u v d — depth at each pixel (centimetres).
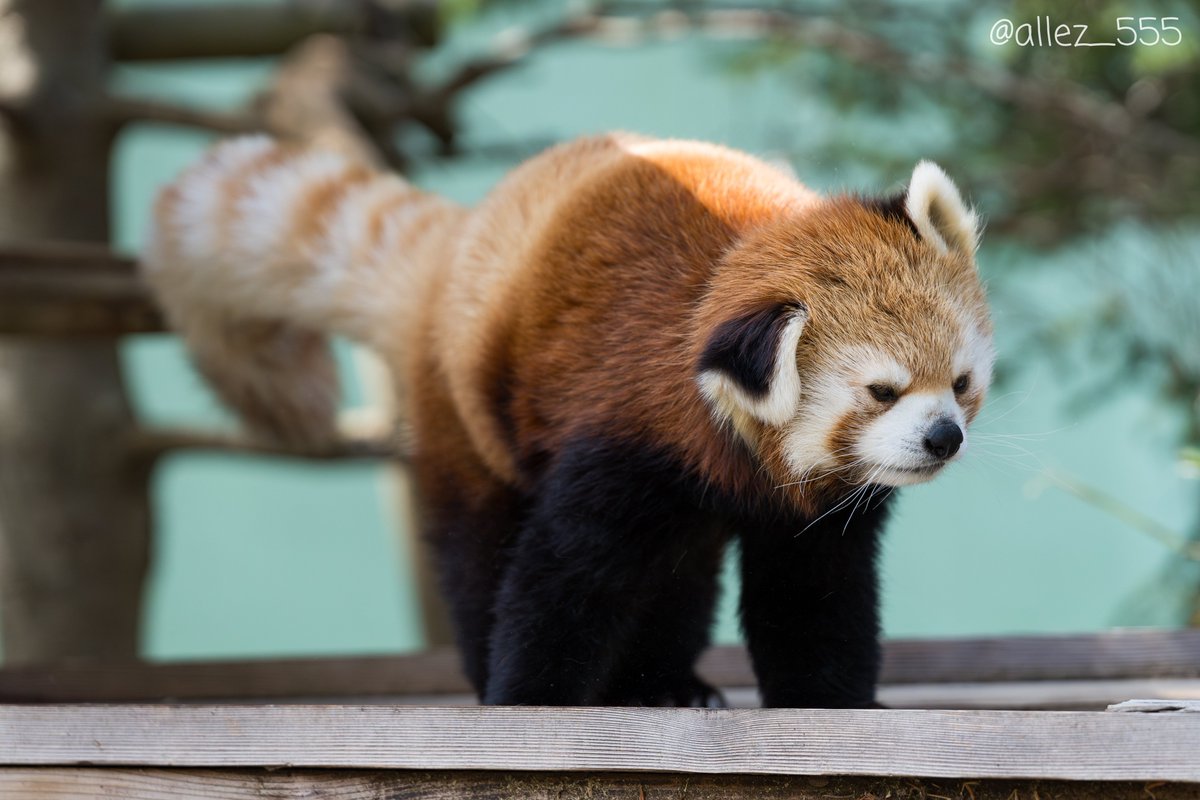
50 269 1045
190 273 950
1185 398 1344
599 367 634
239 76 2186
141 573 1405
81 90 1377
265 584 2430
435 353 748
